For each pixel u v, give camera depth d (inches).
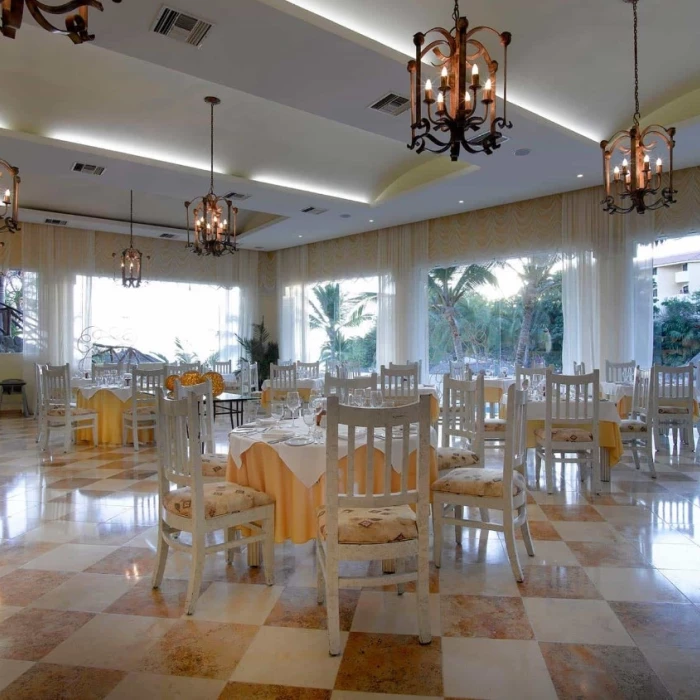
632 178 177.0
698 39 180.9
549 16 165.2
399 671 80.9
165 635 91.4
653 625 93.4
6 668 82.0
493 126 123.1
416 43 119.3
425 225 374.6
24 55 190.5
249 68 168.7
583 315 301.1
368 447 87.3
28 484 189.3
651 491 177.8
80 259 391.2
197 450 99.5
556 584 110.0
